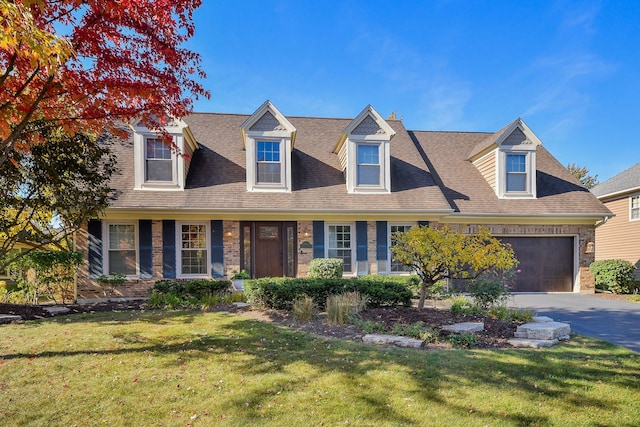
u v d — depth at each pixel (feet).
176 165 35.27
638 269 50.55
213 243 34.94
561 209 39.86
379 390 12.41
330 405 11.39
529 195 41.19
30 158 23.09
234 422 10.43
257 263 36.17
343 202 36.60
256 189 36.65
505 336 18.93
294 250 36.40
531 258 40.32
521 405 11.40
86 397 11.94
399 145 45.83
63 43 11.60
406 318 21.74
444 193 41.06
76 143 24.06
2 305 26.89
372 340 17.79
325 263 33.76
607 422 10.50
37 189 24.48
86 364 14.87
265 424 10.31
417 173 41.29
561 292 40.24
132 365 14.78
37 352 16.37
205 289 30.09
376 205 36.58
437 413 10.90
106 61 15.90
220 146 41.68
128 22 15.05
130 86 16.53
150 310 26.37
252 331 19.71
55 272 30.66
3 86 14.14
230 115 46.57
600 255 58.13
